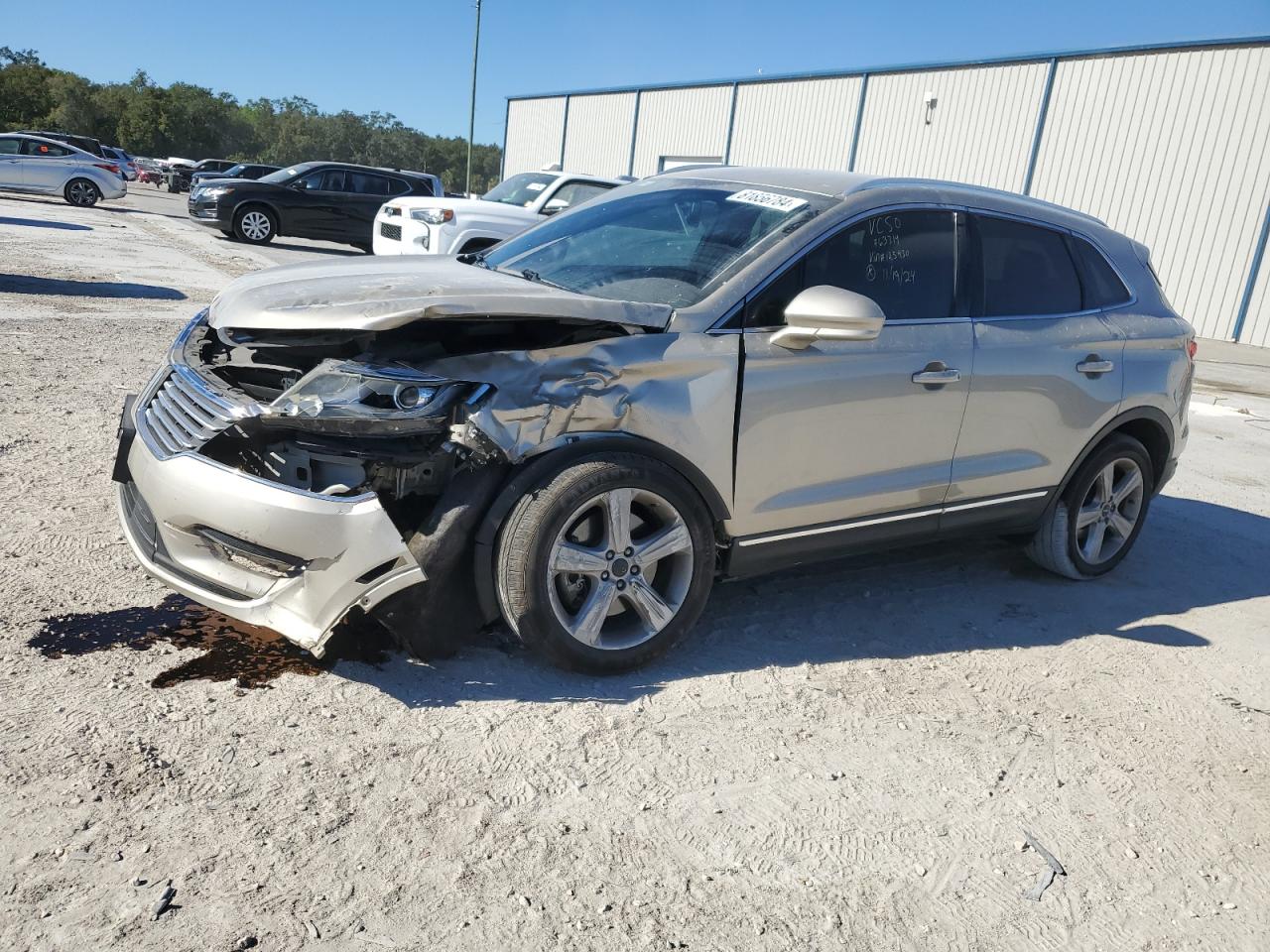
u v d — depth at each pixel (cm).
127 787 248
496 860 239
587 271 379
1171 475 511
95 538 399
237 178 1988
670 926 224
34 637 317
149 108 10338
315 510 279
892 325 379
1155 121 2059
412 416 283
